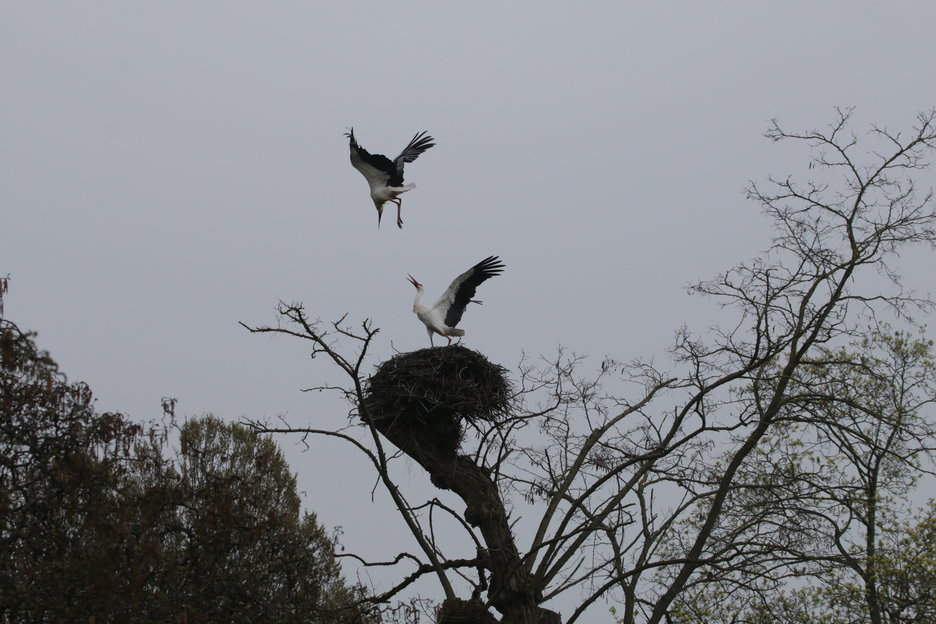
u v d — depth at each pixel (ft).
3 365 39.24
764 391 59.88
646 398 57.62
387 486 49.32
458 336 67.67
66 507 39.99
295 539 48.06
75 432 40.70
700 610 59.72
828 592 61.57
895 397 64.64
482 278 68.54
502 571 51.24
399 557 50.62
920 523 66.59
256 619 43.19
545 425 57.36
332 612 47.09
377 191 68.80
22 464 40.91
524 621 50.29
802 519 54.13
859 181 58.18
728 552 57.36
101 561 37.93
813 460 63.05
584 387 58.08
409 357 57.72
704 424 53.93
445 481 55.11
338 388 50.93
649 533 60.34
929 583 62.08
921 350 68.95
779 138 59.06
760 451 63.16
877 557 59.52
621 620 55.57
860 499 57.26
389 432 56.13
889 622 63.41
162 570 42.09
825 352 66.54
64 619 37.60
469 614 48.60
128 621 38.19
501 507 54.03
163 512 43.86
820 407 55.93
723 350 54.65
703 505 61.72
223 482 44.88
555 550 51.55
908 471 65.92
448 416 56.24
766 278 55.62
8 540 39.19
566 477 55.06
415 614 47.29
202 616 39.52
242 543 43.70
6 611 39.01
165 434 43.06
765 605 52.44
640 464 59.57
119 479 42.80
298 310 46.29
